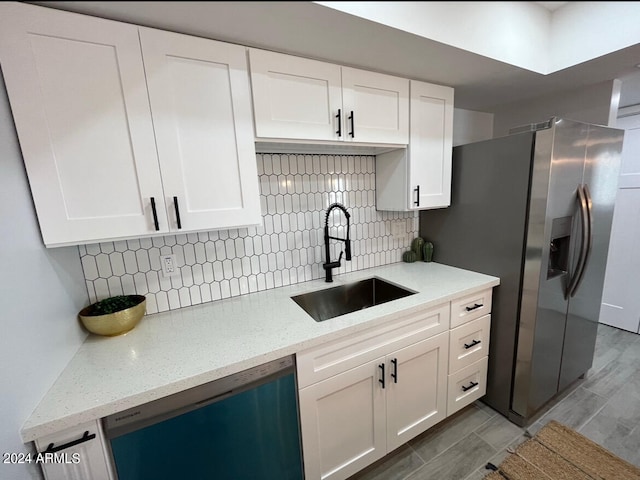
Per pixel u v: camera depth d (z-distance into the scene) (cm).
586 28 131
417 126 160
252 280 159
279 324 122
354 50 116
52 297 93
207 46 102
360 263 197
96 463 83
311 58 123
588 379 209
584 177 161
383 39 106
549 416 177
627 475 137
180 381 88
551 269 163
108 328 110
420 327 144
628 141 256
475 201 179
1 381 67
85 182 92
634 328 267
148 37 93
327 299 169
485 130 241
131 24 91
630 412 177
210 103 106
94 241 95
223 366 94
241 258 154
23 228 81
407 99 154
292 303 144
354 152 178
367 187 192
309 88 124
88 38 86
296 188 167
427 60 128
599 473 139
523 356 164
